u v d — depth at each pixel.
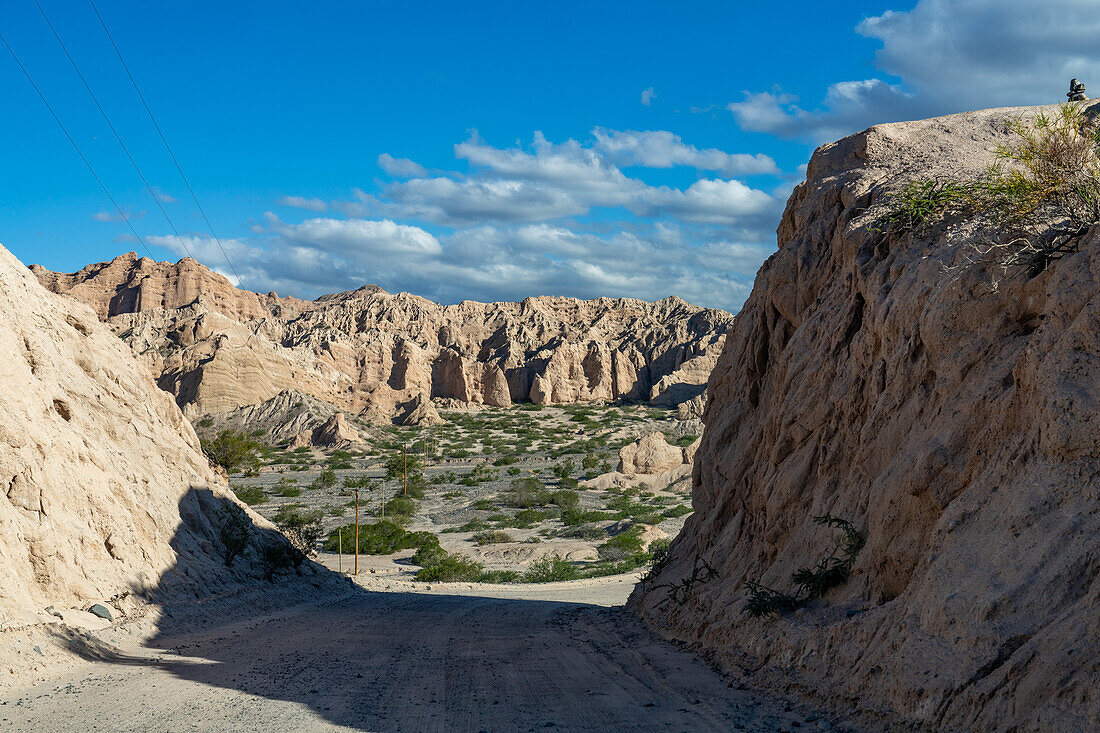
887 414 9.81
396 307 176.62
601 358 152.88
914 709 6.41
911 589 7.66
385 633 15.52
